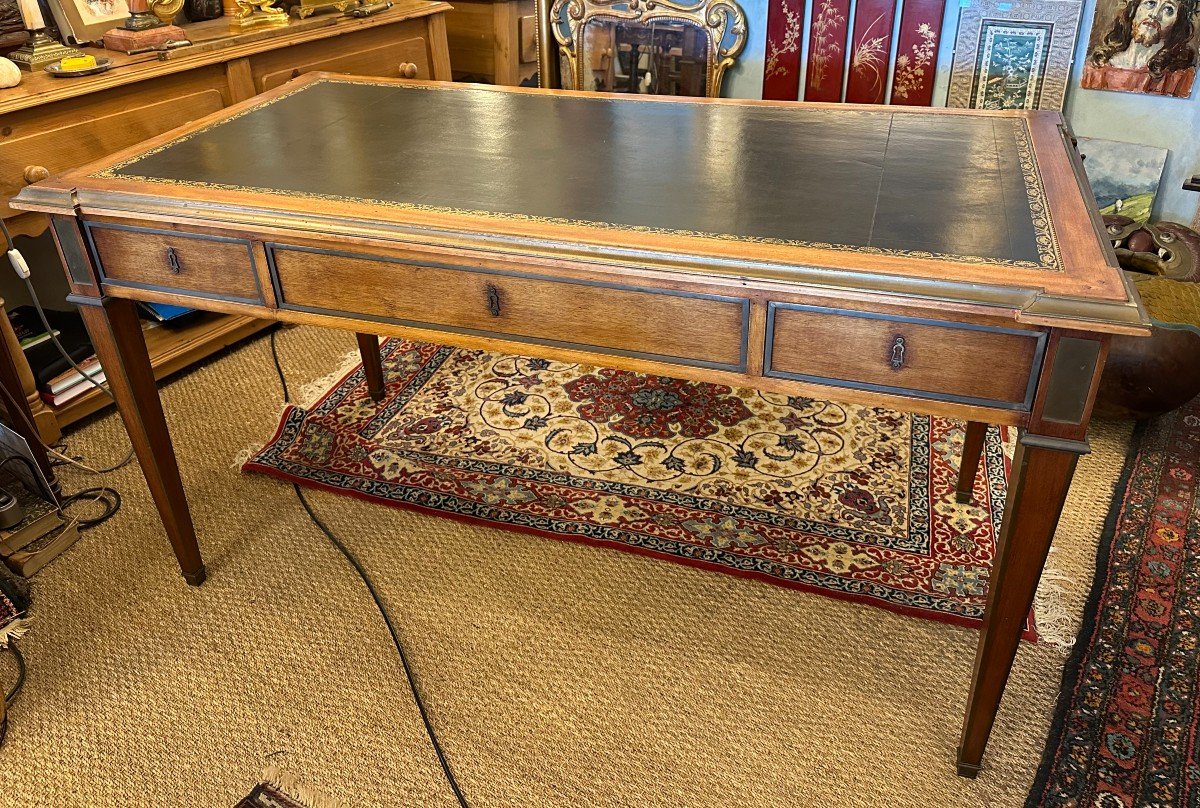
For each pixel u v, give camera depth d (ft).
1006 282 4.04
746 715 5.71
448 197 5.16
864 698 5.80
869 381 4.48
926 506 7.28
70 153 7.70
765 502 7.37
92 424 8.60
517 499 7.46
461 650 6.19
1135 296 3.94
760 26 9.16
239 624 6.42
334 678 6.01
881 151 5.69
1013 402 4.27
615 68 9.50
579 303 4.76
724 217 4.82
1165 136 8.38
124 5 9.02
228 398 8.90
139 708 5.84
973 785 5.27
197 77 8.57
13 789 5.37
